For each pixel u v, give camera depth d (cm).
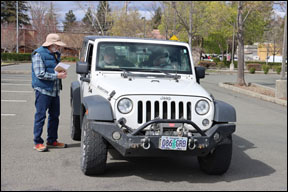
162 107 520
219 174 595
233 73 3672
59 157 657
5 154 664
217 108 546
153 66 648
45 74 653
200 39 5528
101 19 5669
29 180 538
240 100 1611
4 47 6084
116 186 526
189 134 521
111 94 530
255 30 5216
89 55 702
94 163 543
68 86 1861
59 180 541
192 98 535
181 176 586
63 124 962
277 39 5619
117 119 518
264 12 2212
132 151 507
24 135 818
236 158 712
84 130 560
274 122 1125
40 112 677
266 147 806
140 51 657
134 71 634
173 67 657
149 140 495
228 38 5628
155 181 555
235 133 948
